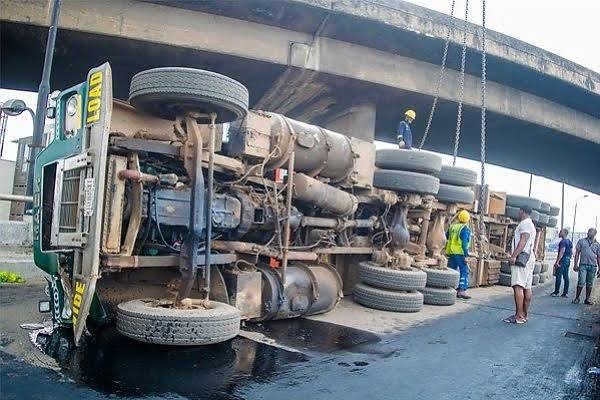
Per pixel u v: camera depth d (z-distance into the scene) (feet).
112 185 14.25
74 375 11.34
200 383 11.54
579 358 17.10
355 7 38.73
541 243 52.80
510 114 53.67
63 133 15.65
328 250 23.04
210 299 17.15
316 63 41.63
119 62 40.78
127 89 48.29
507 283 42.34
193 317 13.71
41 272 26.35
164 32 36.81
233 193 18.53
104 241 14.01
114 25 35.45
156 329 13.50
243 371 12.71
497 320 23.84
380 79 44.34
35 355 12.56
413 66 46.16
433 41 43.04
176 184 15.97
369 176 25.13
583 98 56.85
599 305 33.73
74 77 44.75
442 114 54.39
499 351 17.24
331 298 21.38
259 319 18.63
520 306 23.31
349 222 24.23
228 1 36.37
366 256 27.63
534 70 49.26
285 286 19.03
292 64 40.70
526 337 20.06
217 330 13.98
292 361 14.01
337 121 50.06
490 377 13.98
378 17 39.65
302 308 19.74
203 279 16.07
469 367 14.87
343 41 42.68
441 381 13.24
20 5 33.19
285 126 20.52
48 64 26.12
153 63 40.96
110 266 13.97
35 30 34.71
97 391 10.53
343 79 43.45
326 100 48.78
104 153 13.51
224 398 10.78
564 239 39.11
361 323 20.45
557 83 52.65
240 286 17.34
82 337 14.26
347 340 17.16
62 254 14.74
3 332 14.66
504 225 45.01
